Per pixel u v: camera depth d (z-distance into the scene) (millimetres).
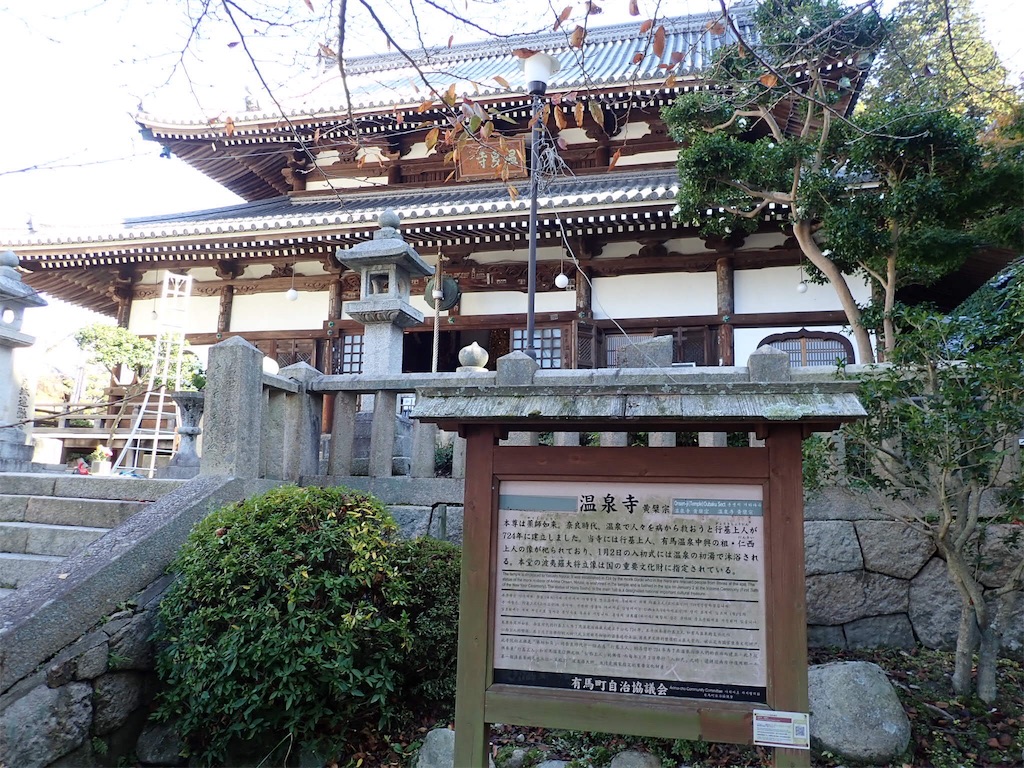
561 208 11383
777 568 2461
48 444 12977
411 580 4016
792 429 2521
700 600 2514
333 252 13734
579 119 5547
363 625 3631
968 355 3496
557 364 13391
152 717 3801
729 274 12953
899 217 7773
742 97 7477
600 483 2652
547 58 8250
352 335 14562
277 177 17609
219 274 15273
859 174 8391
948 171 7707
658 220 11688
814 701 3658
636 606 2559
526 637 2615
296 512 3992
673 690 2482
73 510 5320
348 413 5777
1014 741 3482
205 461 5082
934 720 3693
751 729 2381
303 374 5809
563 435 5523
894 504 4699
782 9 7805
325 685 3609
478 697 2582
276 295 15039
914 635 4586
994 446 3992
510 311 13758
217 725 3697
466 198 14516
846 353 12336
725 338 12711
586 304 13336
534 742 3822
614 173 14492
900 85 10961
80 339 12703
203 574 3793
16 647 3285
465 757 2557
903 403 3775
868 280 11547
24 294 8883
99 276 15805
